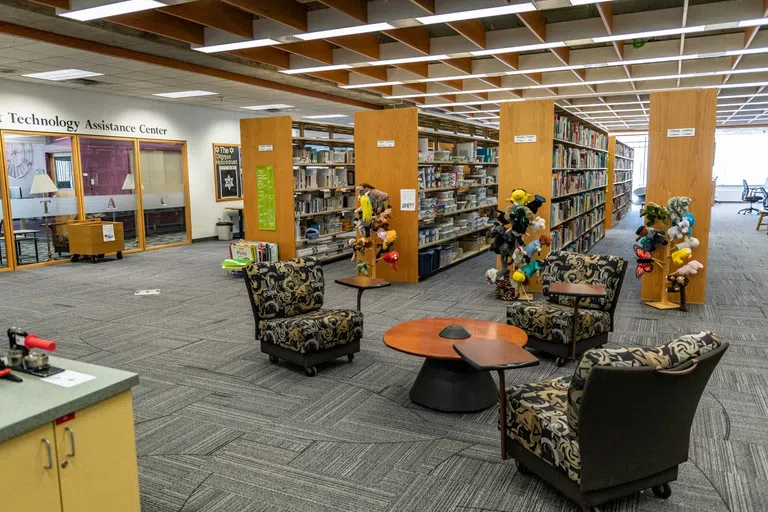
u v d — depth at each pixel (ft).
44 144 31.17
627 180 62.69
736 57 27.91
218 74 28.53
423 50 23.86
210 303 21.97
